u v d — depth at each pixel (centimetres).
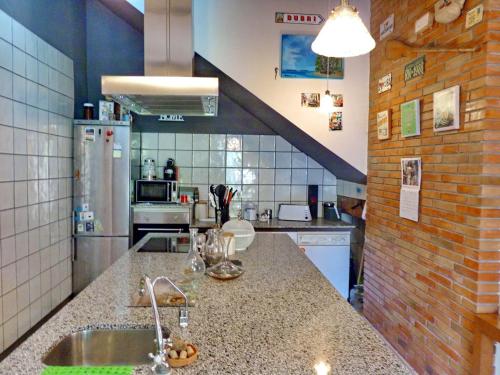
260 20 323
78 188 354
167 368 97
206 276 180
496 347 164
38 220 297
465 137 180
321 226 371
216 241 193
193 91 231
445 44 197
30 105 284
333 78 329
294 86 326
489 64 166
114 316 133
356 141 331
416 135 225
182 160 418
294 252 234
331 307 143
